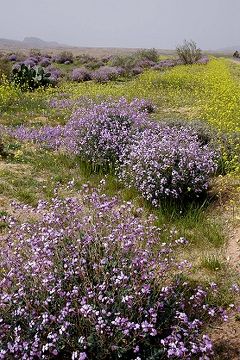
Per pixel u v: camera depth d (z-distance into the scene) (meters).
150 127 9.36
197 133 9.55
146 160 6.72
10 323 3.37
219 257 5.12
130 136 8.68
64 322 3.18
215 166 7.79
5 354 3.10
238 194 6.90
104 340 3.15
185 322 3.30
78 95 18.66
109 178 7.61
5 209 6.51
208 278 4.61
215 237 5.54
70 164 8.77
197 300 3.99
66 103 16.45
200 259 5.05
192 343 3.11
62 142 10.16
